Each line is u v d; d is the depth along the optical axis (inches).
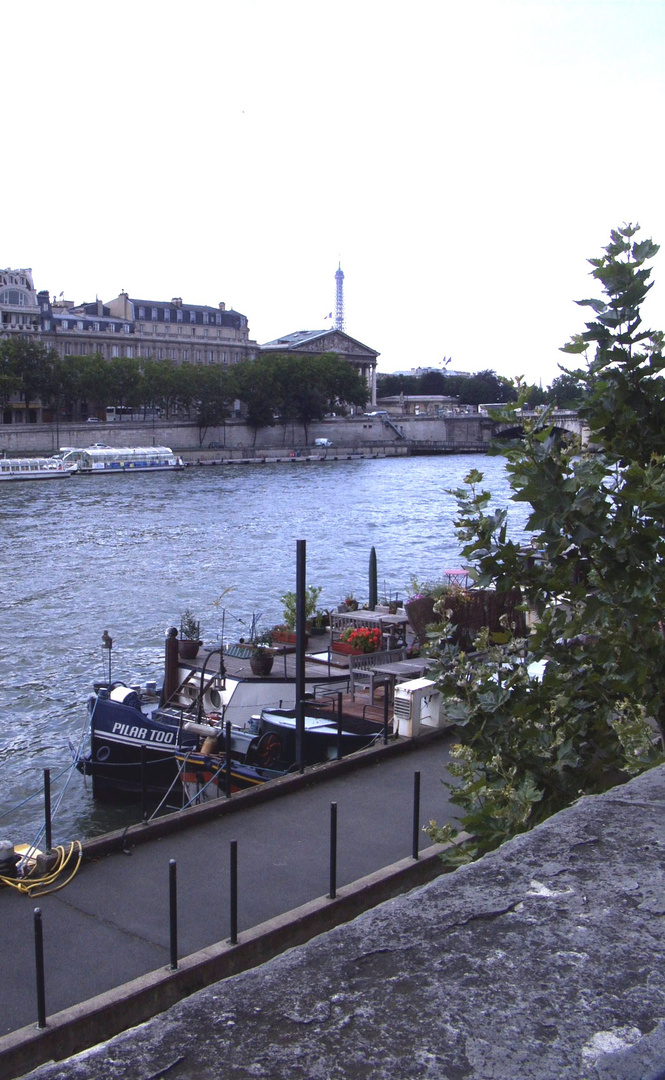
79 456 4803.2
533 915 79.5
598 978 71.4
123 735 754.8
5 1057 281.6
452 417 7367.1
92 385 5251.0
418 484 4315.9
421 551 2397.9
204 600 1753.2
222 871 409.1
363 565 2175.2
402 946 75.8
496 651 290.0
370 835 443.8
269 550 2373.3
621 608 223.3
